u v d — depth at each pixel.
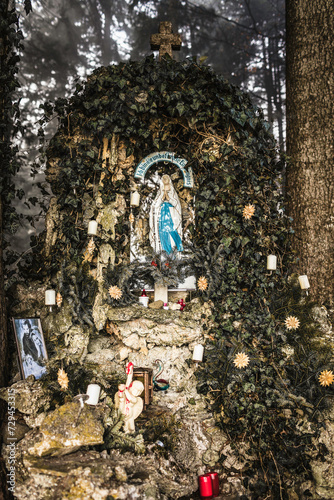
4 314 4.29
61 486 3.19
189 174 4.96
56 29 19.47
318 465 4.03
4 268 4.61
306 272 5.04
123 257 4.90
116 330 4.66
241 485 4.08
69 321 4.49
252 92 18.38
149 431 3.96
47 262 4.77
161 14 17.41
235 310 4.62
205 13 17.92
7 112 4.51
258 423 4.23
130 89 4.73
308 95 5.14
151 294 5.06
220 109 4.81
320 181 5.04
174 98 4.68
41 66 17.56
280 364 4.37
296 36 5.27
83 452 3.55
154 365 4.59
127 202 4.99
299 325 4.58
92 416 3.71
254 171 4.80
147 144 4.93
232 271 4.60
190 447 4.16
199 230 4.83
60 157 4.98
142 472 3.59
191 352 4.62
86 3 19.22
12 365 4.44
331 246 4.96
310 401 4.27
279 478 4.04
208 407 4.46
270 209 4.82
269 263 4.57
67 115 4.87
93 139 4.89
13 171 4.42
